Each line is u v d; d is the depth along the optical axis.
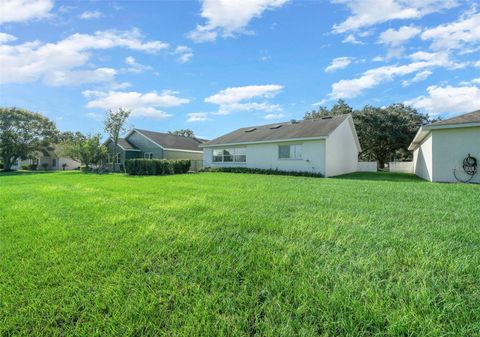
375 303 1.64
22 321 1.61
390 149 28.08
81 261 2.43
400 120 25.34
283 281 1.97
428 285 1.86
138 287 1.95
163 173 17.23
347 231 3.17
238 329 1.49
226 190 7.34
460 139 10.40
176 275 2.13
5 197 6.49
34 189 8.21
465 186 8.06
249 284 1.97
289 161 16.28
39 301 1.79
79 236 3.16
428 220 3.71
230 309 1.67
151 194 6.69
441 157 10.79
